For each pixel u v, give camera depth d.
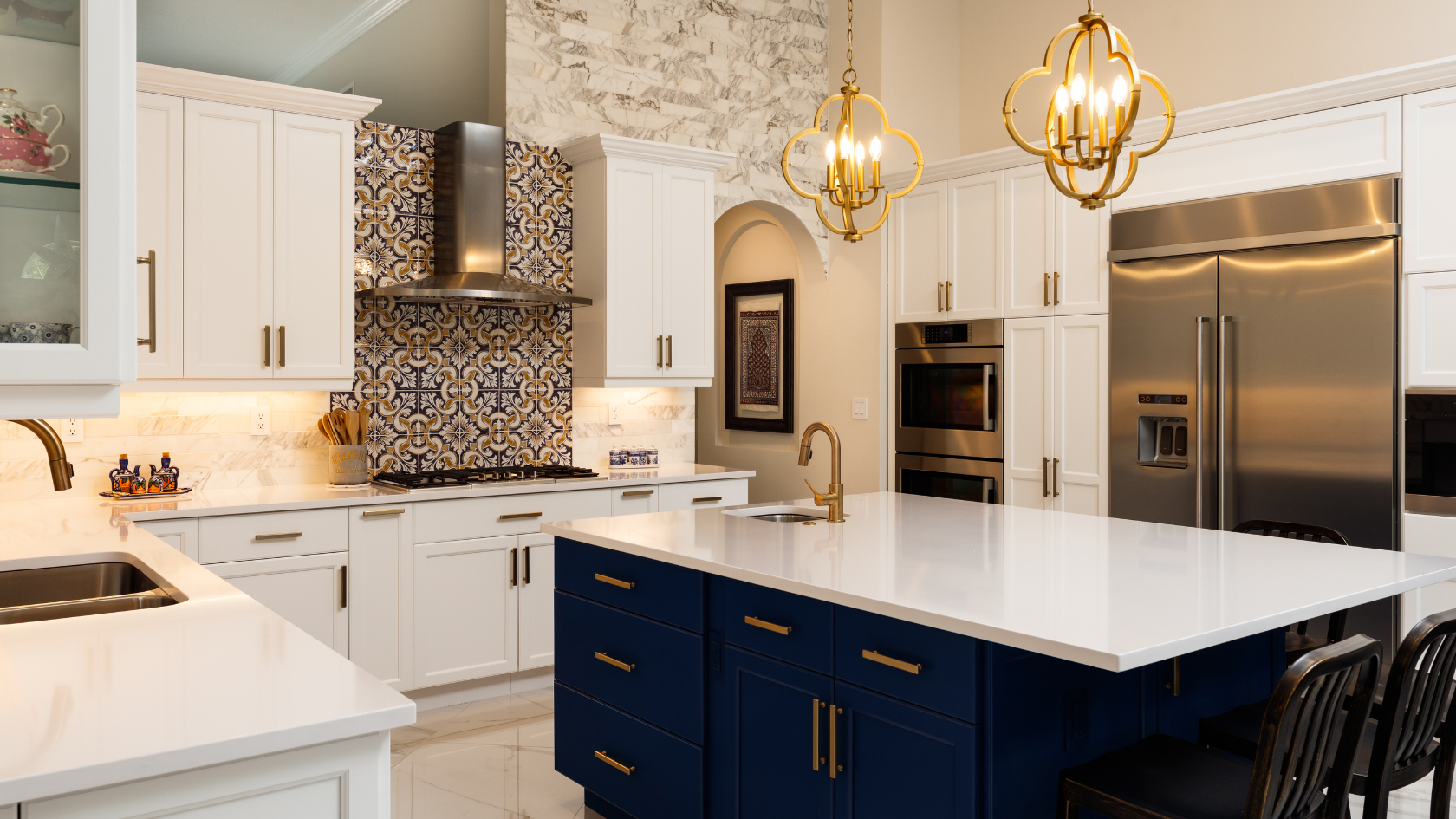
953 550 2.49
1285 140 3.88
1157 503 4.28
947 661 1.89
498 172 4.32
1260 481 3.95
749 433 6.47
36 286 1.35
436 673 3.91
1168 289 4.23
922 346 5.26
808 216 5.68
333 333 3.89
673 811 2.61
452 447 4.50
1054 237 4.64
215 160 3.62
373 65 4.68
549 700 4.11
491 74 4.80
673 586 2.61
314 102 3.80
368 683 1.33
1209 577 2.14
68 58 1.36
